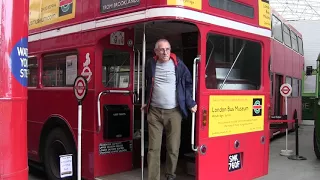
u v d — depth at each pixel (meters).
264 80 5.79
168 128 4.61
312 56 21.62
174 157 4.61
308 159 8.73
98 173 5.17
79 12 5.54
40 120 6.45
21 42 3.51
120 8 4.77
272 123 9.26
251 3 5.45
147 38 6.18
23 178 3.52
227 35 5.02
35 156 6.64
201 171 4.53
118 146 5.41
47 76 6.41
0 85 3.31
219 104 4.82
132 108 5.60
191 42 5.81
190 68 5.88
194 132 4.54
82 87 4.81
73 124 5.62
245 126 5.31
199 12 4.48
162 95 4.52
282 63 12.91
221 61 4.98
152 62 4.62
